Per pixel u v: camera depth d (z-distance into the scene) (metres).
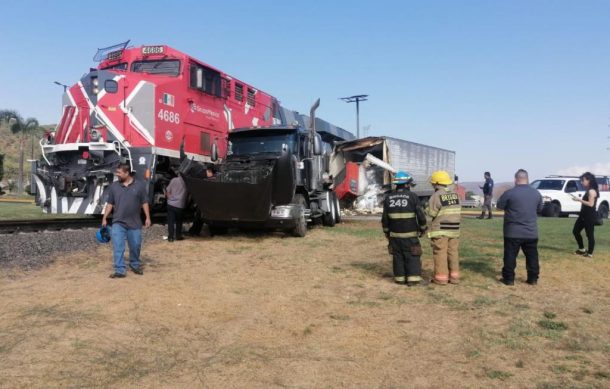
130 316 5.95
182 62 14.44
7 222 12.80
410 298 7.00
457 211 7.86
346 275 8.48
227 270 8.77
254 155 13.80
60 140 13.98
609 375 4.39
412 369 4.58
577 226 10.65
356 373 4.48
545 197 24.25
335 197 17.88
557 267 9.28
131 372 4.42
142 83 13.49
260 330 5.64
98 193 13.24
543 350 5.03
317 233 14.39
